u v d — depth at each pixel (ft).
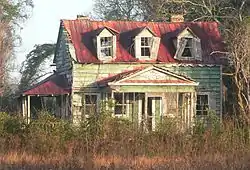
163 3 228.22
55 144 107.86
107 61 171.22
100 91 169.99
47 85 177.06
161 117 118.83
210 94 175.01
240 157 97.55
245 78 144.56
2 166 93.66
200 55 175.94
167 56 176.14
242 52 147.02
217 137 108.88
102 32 171.53
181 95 170.40
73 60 169.58
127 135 107.14
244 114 121.70
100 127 108.37
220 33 191.11
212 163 91.71
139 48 173.68
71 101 169.89
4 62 260.21
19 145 110.52
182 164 92.07
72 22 180.24
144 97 167.94
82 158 98.17
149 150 105.50
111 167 89.51
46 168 91.50
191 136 109.60
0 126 113.39
